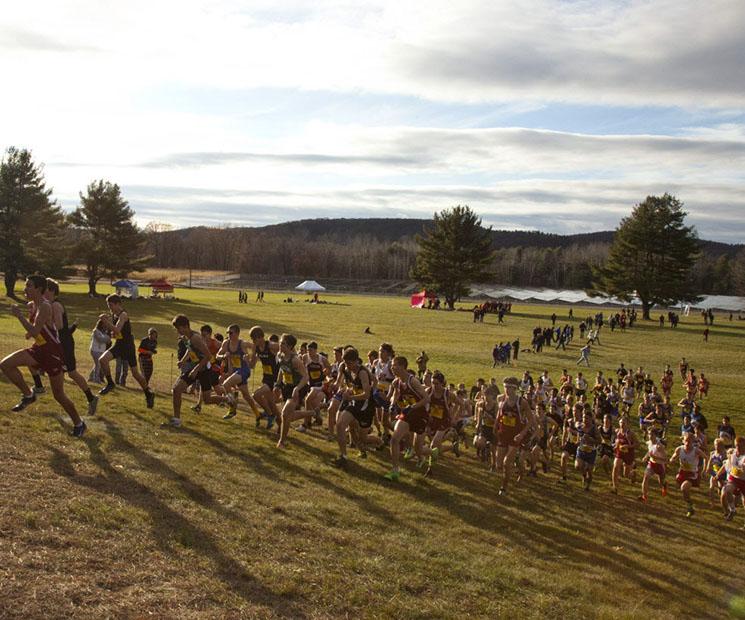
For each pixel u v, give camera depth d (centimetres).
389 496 916
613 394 2327
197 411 1252
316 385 1236
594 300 13238
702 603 745
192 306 7088
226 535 625
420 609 564
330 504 805
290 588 541
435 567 674
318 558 624
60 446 781
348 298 10731
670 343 5381
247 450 978
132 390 1452
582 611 648
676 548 968
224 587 520
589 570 795
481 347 4388
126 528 586
